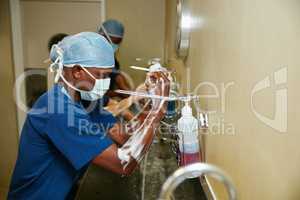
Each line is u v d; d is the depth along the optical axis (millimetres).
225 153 887
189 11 1576
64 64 938
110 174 1255
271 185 561
